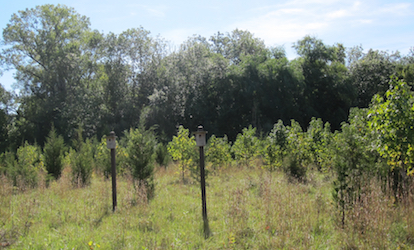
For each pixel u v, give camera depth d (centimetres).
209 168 1461
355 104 3712
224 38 5209
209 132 3259
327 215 659
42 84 3603
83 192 965
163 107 3322
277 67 3328
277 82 3256
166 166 1705
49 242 576
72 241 575
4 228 622
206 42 5228
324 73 3500
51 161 1361
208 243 565
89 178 1246
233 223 608
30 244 558
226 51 5047
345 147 716
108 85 3675
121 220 655
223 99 3288
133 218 679
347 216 576
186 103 3428
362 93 3903
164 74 3700
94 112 3422
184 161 1303
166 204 838
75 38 3906
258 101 3269
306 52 3581
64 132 3303
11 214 698
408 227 555
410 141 629
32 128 3438
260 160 1511
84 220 702
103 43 3753
